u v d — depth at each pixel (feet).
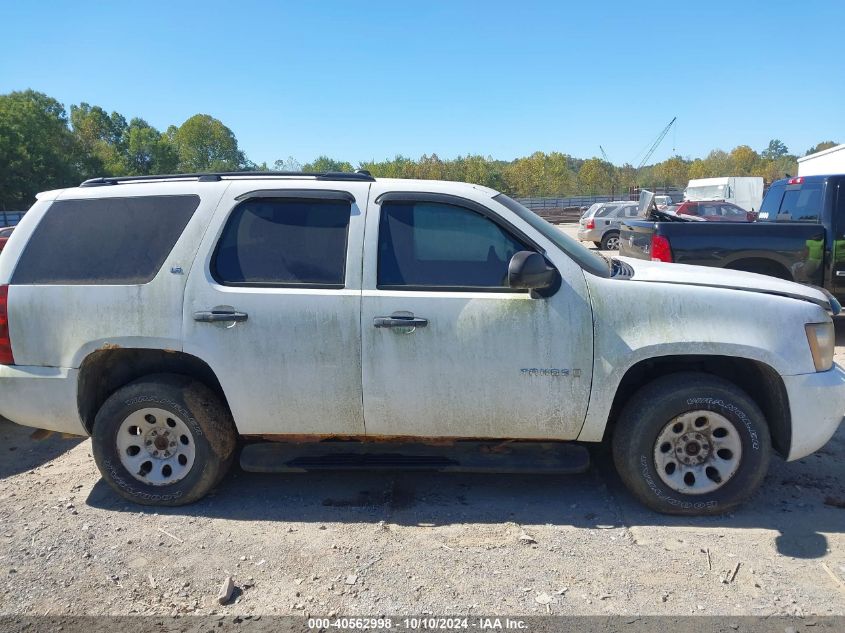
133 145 273.33
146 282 12.28
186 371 13.26
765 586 9.90
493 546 11.23
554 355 11.62
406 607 9.60
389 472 14.39
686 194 112.88
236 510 12.75
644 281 11.94
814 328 11.79
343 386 11.97
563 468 12.37
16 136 186.29
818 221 24.93
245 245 12.35
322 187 12.45
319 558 10.96
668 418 11.72
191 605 9.75
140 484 12.80
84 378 12.71
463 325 11.65
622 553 10.91
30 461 15.44
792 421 11.69
